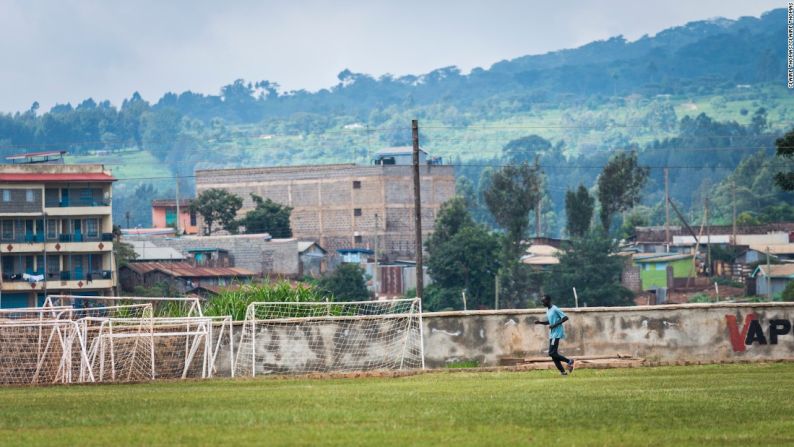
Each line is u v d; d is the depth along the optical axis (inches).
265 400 2549.2
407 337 4146.2
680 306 4205.2
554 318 3469.5
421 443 1899.6
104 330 3914.9
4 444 1897.1
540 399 2551.7
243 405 2436.0
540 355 4163.4
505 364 4143.7
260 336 4069.9
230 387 3051.2
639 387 2898.6
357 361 4109.3
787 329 4229.8
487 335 4170.8
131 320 3769.7
